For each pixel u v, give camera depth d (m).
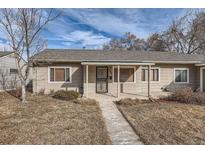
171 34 31.81
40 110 8.72
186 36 30.41
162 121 6.96
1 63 15.98
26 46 10.54
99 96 13.45
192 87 16.64
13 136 5.29
